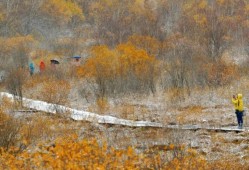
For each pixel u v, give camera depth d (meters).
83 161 22.22
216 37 85.25
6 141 30.69
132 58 68.50
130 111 49.84
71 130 39.16
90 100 59.56
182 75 64.38
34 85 66.75
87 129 40.47
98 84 62.34
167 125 39.66
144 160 24.97
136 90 63.03
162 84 66.75
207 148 34.03
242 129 39.84
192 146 34.19
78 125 41.62
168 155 28.86
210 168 27.06
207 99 56.16
